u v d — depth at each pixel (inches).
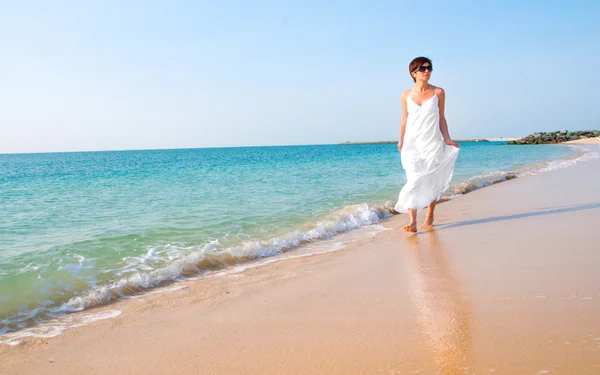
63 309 136.2
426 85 218.2
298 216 296.7
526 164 834.2
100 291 149.0
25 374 92.4
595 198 308.3
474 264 155.6
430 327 99.7
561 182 443.5
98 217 309.6
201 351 98.2
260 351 95.2
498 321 98.8
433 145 220.1
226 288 150.1
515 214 265.3
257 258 197.9
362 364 83.7
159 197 425.7
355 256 186.7
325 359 87.9
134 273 171.9
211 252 199.9
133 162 1748.3
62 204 388.2
